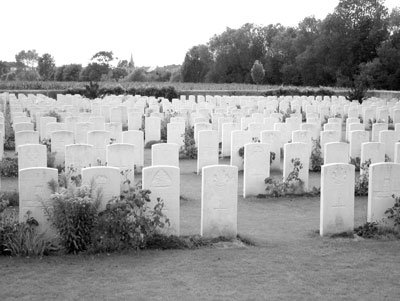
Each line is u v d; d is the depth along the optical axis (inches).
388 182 453.4
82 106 1430.9
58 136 726.5
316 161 750.5
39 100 1513.3
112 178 409.7
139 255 376.2
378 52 2763.3
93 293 310.7
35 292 311.1
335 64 3157.0
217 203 423.5
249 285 326.6
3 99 1521.9
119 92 1893.5
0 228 376.2
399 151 630.5
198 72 4308.6
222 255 382.6
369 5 3078.2
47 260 362.9
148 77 4495.6
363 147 630.5
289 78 3540.8
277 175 701.3
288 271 352.5
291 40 3686.0
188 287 321.7
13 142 917.8
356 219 511.2
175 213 415.5
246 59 3986.2
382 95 2192.4
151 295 309.1
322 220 444.8
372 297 311.4
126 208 384.5
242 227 484.1
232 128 855.7
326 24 3139.8
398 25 3026.6
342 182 442.0
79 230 377.4
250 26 4057.6
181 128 880.3
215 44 4126.5
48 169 403.2
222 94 2165.4
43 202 394.6
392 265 366.9
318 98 1787.6
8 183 644.1
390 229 446.3
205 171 418.0
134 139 712.4
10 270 343.6
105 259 366.3
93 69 4215.1
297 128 979.9
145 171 406.0
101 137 719.7
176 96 1950.1
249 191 604.1
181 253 384.5
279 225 492.1
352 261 374.9
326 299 307.7
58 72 4274.1
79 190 383.9
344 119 1398.9
